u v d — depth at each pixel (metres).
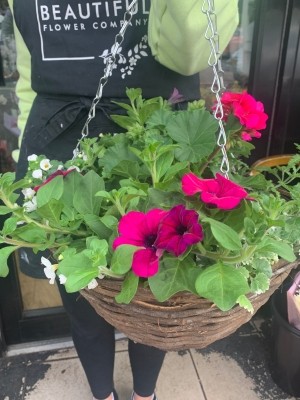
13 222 0.57
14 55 1.39
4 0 1.33
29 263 1.08
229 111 0.67
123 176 0.66
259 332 1.68
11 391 1.47
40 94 1.01
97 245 0.49
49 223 0.59
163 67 0.95
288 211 0.62
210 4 0.58
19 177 1.04
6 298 1.54
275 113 1.53
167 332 0.57
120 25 0.91
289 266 0.59
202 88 1.44
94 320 1.10
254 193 0.59
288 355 1.37
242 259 0.52
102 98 0.96
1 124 1.45
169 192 0.54
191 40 0.69
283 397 1.44
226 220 0.53
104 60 0.89
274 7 1.37
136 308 0.54
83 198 0.60
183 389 1.46
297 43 1.42
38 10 0.92
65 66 0.95
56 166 0.73
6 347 1.62
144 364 1.19
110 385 1.27
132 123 0.78
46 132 0.99
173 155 0.62
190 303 0.53
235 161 0.75
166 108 0.80
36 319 1.60
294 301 1.27
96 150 0.73
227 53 1.48
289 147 1.58
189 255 0.53
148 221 0.50
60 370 1.54
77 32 0.93
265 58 1.45
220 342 1.64
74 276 0.49
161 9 0.70
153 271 0.46
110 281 0.54
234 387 1.47
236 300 0.47
